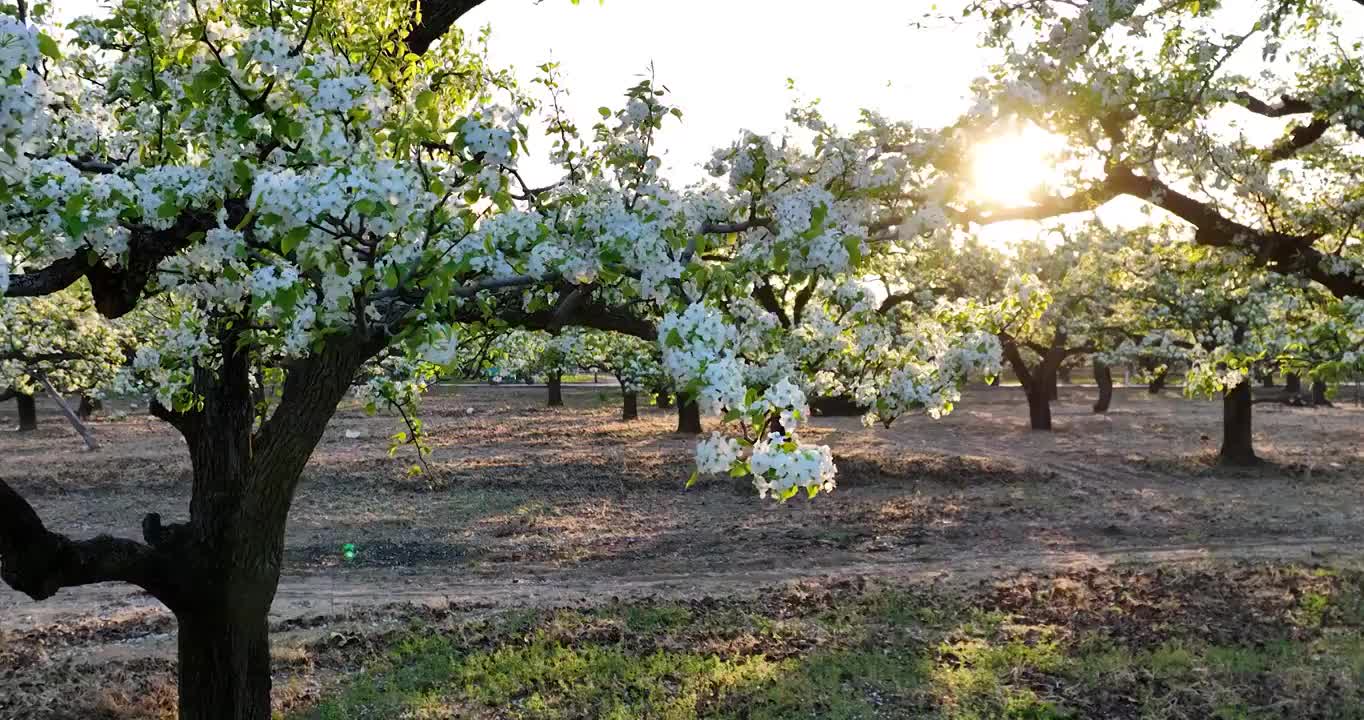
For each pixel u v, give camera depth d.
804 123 4.41
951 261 15.71
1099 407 39.00
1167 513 17.27
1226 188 7.95
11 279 4.04
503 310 4.49
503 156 3.27
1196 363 14.17
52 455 24.73
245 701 6.23
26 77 2.55
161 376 5.82
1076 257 20.75
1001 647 9.47
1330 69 8.14
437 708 8.20
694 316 3.06
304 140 3.44
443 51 5.93
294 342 3.66
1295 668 8.54
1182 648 9.29
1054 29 6.26
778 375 4.19
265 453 5.79
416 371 7.39
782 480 2.80
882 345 4.97
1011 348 29.95
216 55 3.56
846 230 3.75
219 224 3.75
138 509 18.33
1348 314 8.90
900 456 22.61
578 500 18.78
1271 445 26.73
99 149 4.41
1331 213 9.07
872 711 7.93
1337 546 14.20
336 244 2.94
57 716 8.05
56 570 5.12
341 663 9.54
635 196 3.81
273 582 6.09
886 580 12.47
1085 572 12.62
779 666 9.09
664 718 7.86
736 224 4.17
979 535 15.68
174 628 10.74
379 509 17.97
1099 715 7.78
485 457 23.92
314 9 3.97
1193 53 6.86
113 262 4.01
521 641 10.06
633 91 3.91
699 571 13.65
